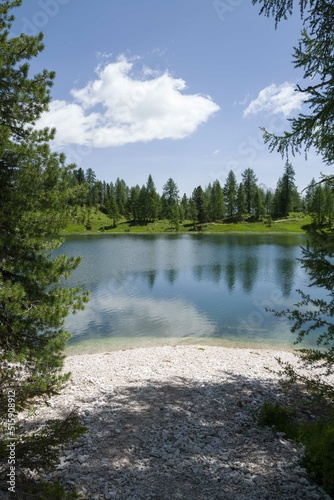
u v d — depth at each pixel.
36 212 8.16
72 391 12.15
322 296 30.81
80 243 84.88
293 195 122.88
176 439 8.73
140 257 59.28
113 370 15.05
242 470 7.28
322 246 5.65
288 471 7.14
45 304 8.42
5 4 8.32
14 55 8.34
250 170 132.50
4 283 7.84
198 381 13.55
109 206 135.00
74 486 6.61
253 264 50.59
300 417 9.99
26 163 8.38
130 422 9.68
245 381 13.58
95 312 26.86
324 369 15.30
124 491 6.58
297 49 6.97
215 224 126.19
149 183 137.88
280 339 20.89
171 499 6.38
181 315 25.94
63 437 5.21
